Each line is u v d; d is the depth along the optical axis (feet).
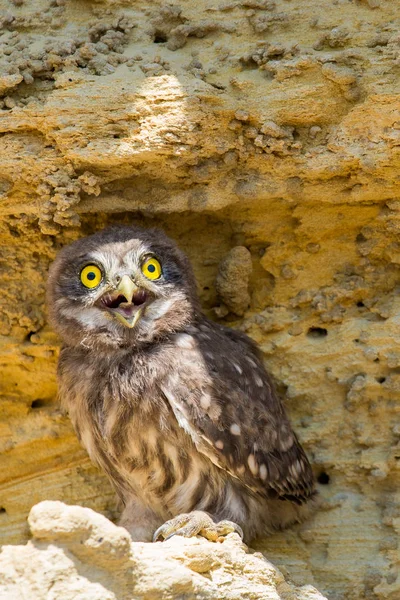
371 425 29.91
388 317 29.94
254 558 23.81
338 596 28.50
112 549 20.67
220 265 30.48
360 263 30.22
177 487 27.12
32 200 27.78
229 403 26.76
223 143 26.99
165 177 27.76
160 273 28.07
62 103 26.61
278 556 29.17
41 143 26.99
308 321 30.78
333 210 29.25
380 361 29.78
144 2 28.27
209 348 27.73
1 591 20.04
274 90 26.91
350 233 30.04
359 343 30.09
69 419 30.71
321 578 28.78
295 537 29.43
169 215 30.04
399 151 26.63
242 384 27.48
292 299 30.81
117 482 28.53
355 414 30.09
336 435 30.19
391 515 29.01
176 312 28.09
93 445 27.96
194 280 29.45
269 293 31.09
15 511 30.50
